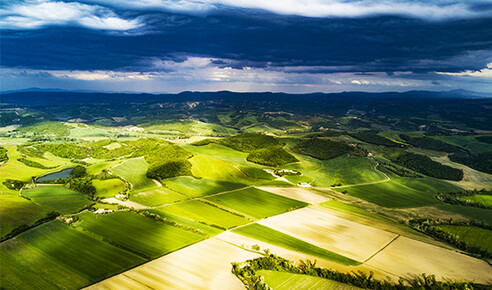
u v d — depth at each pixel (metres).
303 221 150.25
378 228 147.25
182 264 102.44
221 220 145.00
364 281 96.75
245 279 94.25
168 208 157.50
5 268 95.69
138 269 98.00
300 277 98.88
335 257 115.81
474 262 119.19
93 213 144.00
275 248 119.75
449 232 149.75
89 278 92.12
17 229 120.88
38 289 85.75
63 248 109.12
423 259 118.75
